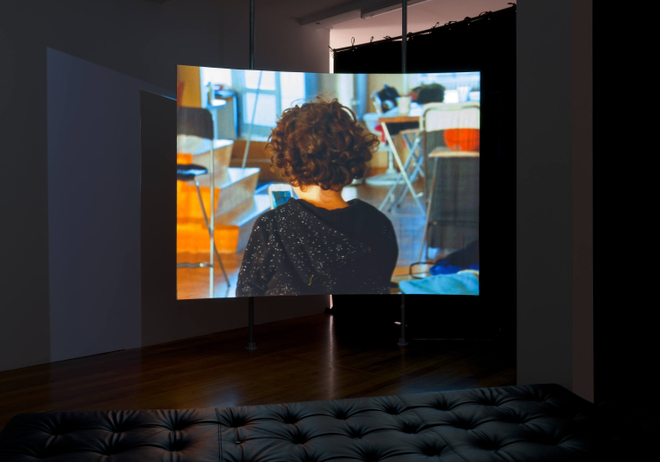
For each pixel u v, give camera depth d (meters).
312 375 3.57
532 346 2.54
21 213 3.67
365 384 3.38
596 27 2.69
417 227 4.09
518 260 2.59
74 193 3.93
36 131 3.73
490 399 2.14
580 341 2.45
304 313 5.64
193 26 4.71
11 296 3.64
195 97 3.87
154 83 4.43
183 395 3.17
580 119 2.44
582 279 2.45
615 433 1.84
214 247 3.92
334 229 4.09
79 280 3.96
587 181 2.49
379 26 5.67
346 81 4.10
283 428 1.88
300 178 4.06
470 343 4.48
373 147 4.09
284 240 4.05
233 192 3.96
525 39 2.55
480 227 4.46
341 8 5.20
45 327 3.79
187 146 3.85
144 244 4.37
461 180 4.05
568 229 2.41
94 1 4.04
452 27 4.65
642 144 2.58
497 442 1.80
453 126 4.06
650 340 2.60
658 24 2.54
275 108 4.04
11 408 2.94
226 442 1.77
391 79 4.09
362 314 5.27
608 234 2.69
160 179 4.47
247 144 3.99
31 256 3.72
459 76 4.05
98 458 1.64
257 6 5.16
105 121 4.11
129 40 4.27
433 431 1.86
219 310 4.92
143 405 3.00
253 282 4.00
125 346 4.25
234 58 5.03
